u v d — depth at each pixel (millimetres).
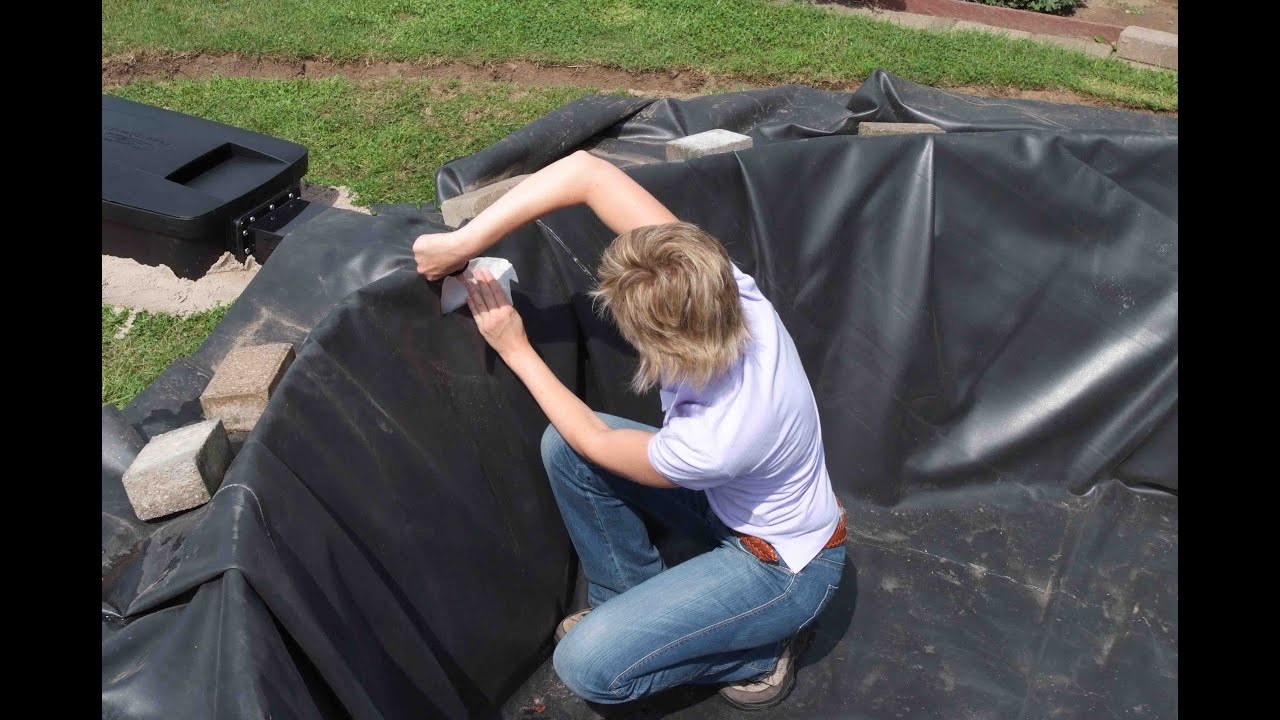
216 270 4176
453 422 2199
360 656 1786
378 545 1964
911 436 2938
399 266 2771
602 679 2037
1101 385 2883
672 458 1873
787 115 4613
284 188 4391
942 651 2484
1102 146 2859
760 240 2820
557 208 2162
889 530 2842
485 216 2113
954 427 2967
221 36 6473
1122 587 2639
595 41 6887
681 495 2248
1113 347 2879
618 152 4496
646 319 1749
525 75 6598
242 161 4465
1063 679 2404
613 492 2240
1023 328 2926
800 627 2121
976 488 2947
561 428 2088
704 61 6746
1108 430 2896
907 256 2875
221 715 1445
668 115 4602
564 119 4480
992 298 2918
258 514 1689
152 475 2012
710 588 2033
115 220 4012
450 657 2098
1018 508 2900
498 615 2248
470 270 2191
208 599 1586
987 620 2572
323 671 1659
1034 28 8172
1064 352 2914
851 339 2914
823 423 2947
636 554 2355
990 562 2744
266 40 6449
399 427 2066
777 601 2049
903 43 7270
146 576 1865
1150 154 2852
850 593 2641
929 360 2902
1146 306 2852
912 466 2943
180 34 6488
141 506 2045
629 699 2111
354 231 2900
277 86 6094
